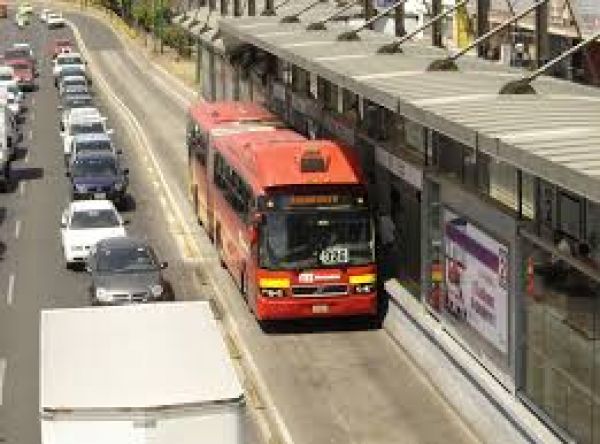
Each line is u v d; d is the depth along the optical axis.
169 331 22.41
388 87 29.75
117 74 126.25
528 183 26.72
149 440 19.22
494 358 28.55
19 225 54.03
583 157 19.44
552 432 25.30
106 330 22.44
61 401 19.28
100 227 46.31
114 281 38.44
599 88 29.27
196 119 53.69
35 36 169.62
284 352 35.31
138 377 20.25
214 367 20.73
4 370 33.50
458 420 29.72
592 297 23.55
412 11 61.06
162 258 46.97
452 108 25.83
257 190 36.47
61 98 103.12
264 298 36.28
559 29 38.69
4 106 76.62
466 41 50.53
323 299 36.41
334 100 46.09
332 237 36.41
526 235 26.41
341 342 36.31
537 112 24.73
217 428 19.48
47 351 21.41
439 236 32.78
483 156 29.56
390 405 30.81
